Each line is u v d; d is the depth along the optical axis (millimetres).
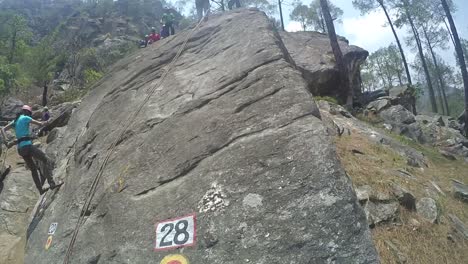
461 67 17812
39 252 5555
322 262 3242
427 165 9680
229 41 7250
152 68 8125
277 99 5031
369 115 14133
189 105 5938
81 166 6605
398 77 33219
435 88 38688
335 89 14883
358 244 3262
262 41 6336
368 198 6379
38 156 6973
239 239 3670
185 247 3875
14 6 63781
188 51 8000
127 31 47250
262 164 4203
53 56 34000
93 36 45031
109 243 4504
